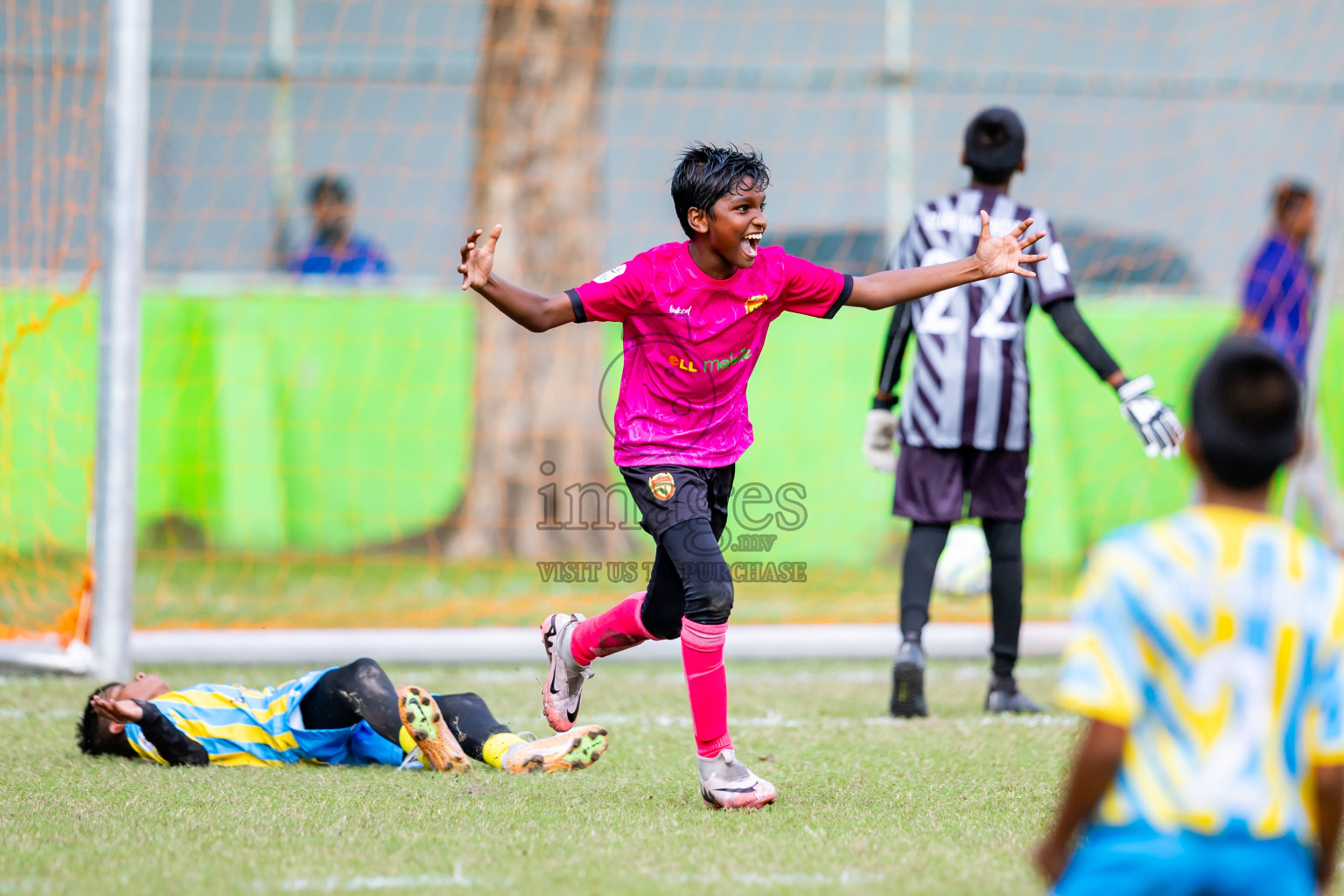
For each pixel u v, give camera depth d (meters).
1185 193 43.19
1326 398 32.06
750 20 45.28
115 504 20.44
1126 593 6.82
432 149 41.97
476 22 43.84
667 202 40.94
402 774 14.30
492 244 11.91
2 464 27.02
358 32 43.19
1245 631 6.76
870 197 41.91
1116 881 6.73
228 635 22.22
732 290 12.39
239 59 40.69
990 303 18.30
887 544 32.25
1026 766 14.80
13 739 16.14
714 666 12.52
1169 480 32.69
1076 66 45.16
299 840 11.23
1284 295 29.84
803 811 12.47
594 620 13.46
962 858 10.66
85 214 24.78
